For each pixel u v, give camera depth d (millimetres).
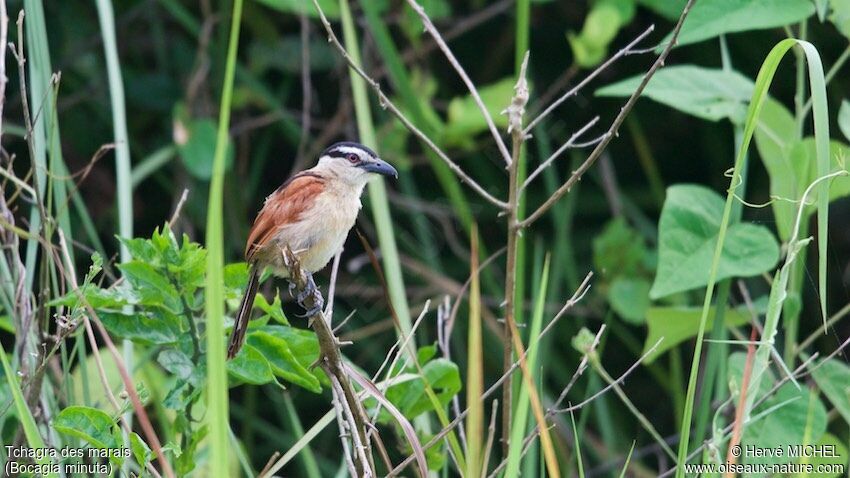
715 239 8984
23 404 6355
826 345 14758
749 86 9375
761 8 8766
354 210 9344
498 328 14016
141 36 15430
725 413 9141
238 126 14211
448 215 15070
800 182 8922
